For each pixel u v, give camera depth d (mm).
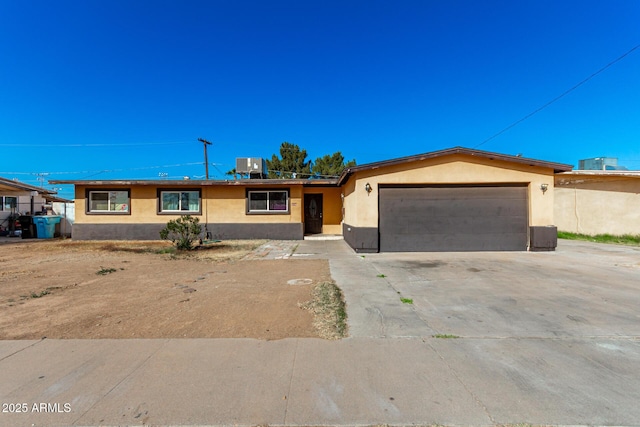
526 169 11336
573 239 14961
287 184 15289
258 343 3824
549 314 4789
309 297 5684
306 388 2908
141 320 4594
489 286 6445
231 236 15336
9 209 21719
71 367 3277
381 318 4645
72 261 9516
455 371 3189
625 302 5352
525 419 2504
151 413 2584
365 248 11188
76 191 15375
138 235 15289
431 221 11516
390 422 2480
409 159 11195
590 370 3207
